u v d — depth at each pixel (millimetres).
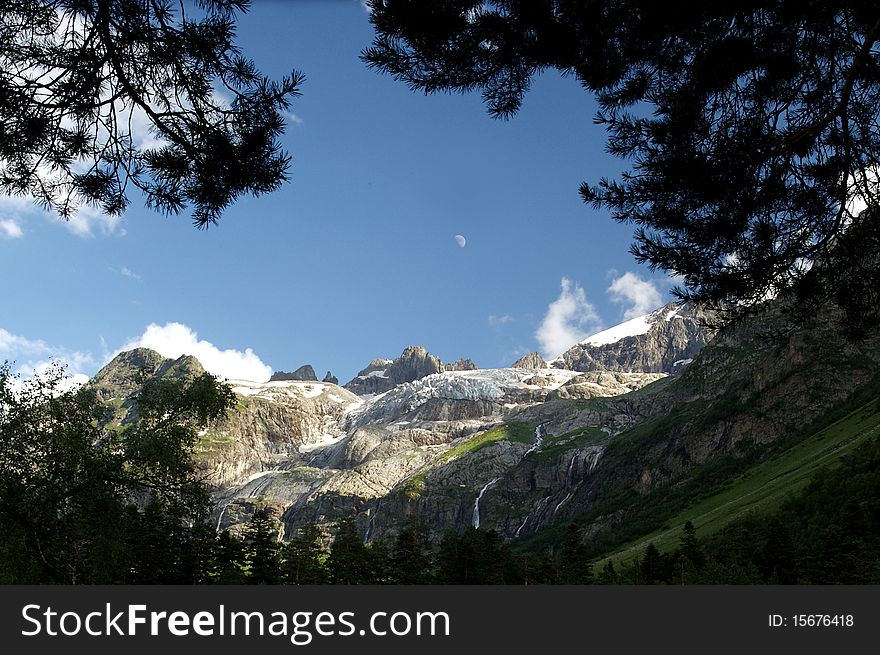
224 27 13000
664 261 16969
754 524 168500
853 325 16766
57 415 41719
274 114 13773
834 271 16875
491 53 16109
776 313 17469
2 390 40625
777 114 16703
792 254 16719
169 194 14477
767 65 15938
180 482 45594
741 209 16109
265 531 109750
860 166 16219
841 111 15086
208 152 13820
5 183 13938
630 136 16719
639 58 16594
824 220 16438
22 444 40250
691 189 15789
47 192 14305
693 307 17656
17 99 12766
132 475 44000
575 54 16094
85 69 12852
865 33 15703
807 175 16469
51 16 12641
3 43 12562
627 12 15625
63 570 40500
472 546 122250
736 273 16859
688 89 16172
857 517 124375
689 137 16141
